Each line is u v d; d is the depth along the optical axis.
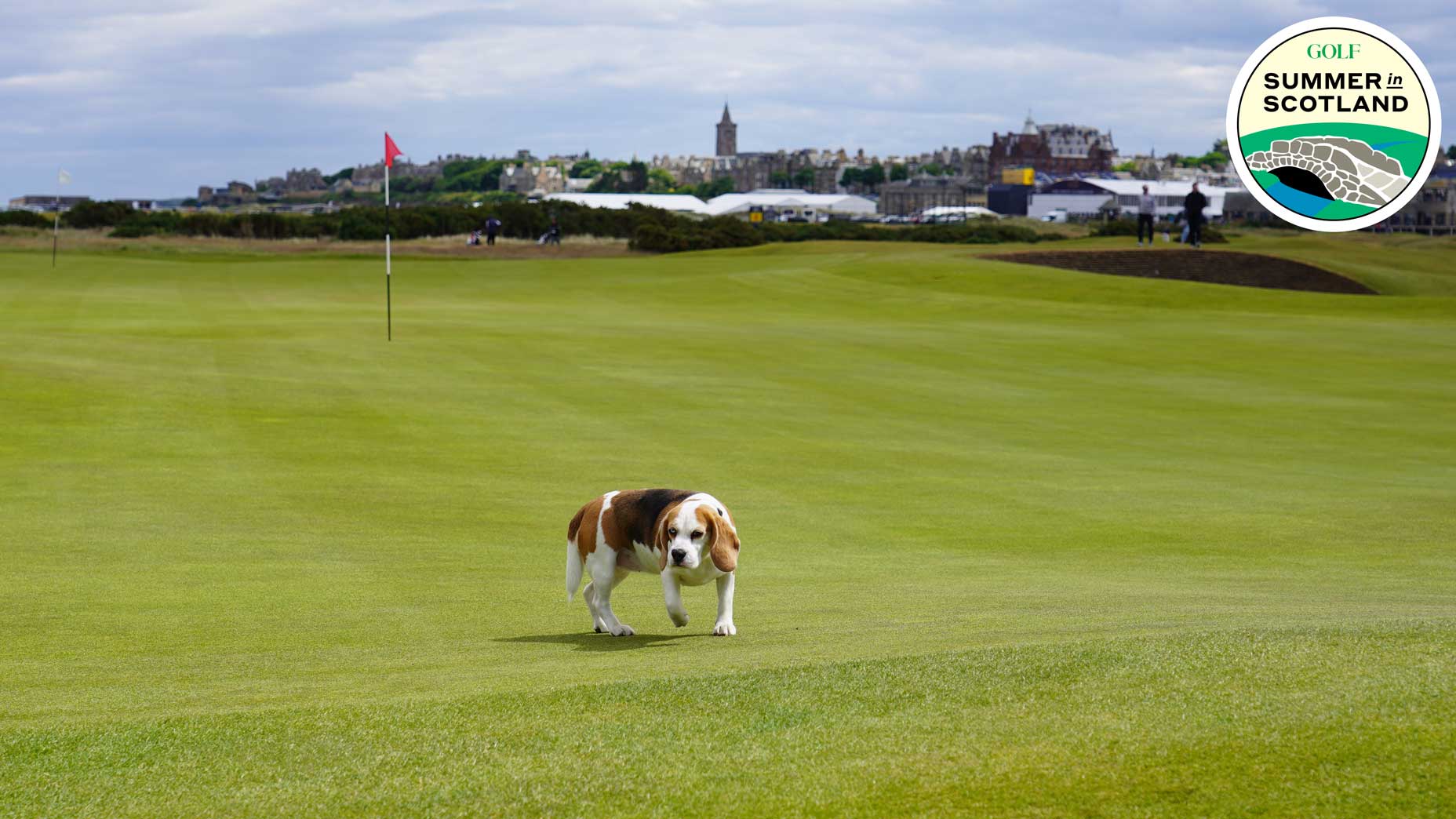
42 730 5.71
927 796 4.58
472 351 28.55
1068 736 5.02
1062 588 10.76
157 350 26.75
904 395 24.73
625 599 10.56
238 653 8.12
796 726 5.37
